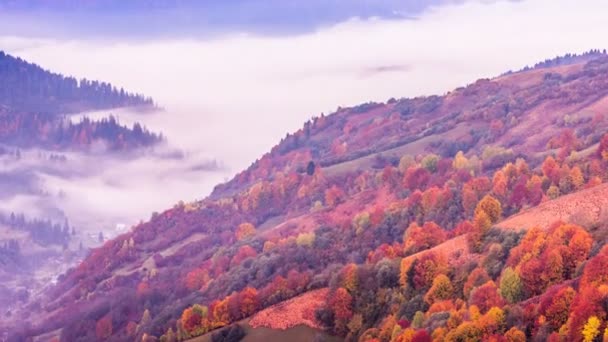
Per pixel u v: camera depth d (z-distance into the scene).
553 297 186.25
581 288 186.12
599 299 176.62
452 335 189.75
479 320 190.00
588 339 171.25
